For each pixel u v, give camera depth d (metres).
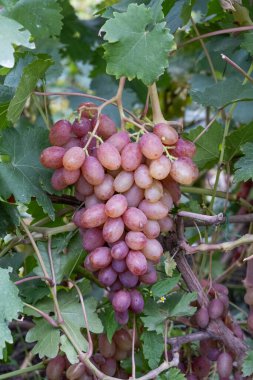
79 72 1.91
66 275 0.84
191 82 1.38
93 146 0.76
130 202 0.74
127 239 0.73
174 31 0.93
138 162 0.72
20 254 0.95
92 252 0.74
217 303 0.85
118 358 0.86
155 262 0.76
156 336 0.82
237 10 0.95
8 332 0.72
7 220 0.84
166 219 0.77
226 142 0.93
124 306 0.74
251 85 0.93
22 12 0.88
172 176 0.74
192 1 0.92
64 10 1.28
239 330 0.88
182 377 0.77
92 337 0.87
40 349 0.78
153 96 0.80
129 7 0.74
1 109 0.81
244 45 0.92
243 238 0.83
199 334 0.84
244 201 1.02
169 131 0.74
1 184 0.78
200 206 0.95
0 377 0.88
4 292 0.73
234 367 0.87
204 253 0.94
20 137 0.82
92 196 0.76
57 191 0.83
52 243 0.86
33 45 0.74
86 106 0.79
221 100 0.93
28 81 0.77
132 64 0.74
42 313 0.78
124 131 0.75
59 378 0.86
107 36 0.74
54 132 0.77
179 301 0.81
